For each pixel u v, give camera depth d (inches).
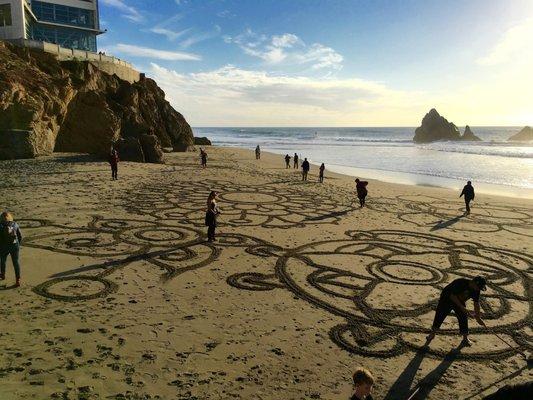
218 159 2090.3
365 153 3132.4
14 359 287.3
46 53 1782.7
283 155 2709.2
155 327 347.9
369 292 447.2
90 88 1877.5
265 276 482.0
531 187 1454.2
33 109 1483.8
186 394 261.1
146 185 1106.7
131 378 274.1
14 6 1861.5
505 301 436.8
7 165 1278.3
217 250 571.8
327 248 607.8
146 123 2142.0
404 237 690.2
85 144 1728.6
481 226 798.5
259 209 880.3
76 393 253.9
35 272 458.6
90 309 374.9
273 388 273.1
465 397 273.6
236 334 343.9
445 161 2442.2
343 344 334.0
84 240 586.2
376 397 269.6
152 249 562.3
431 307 414.9
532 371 308.0
